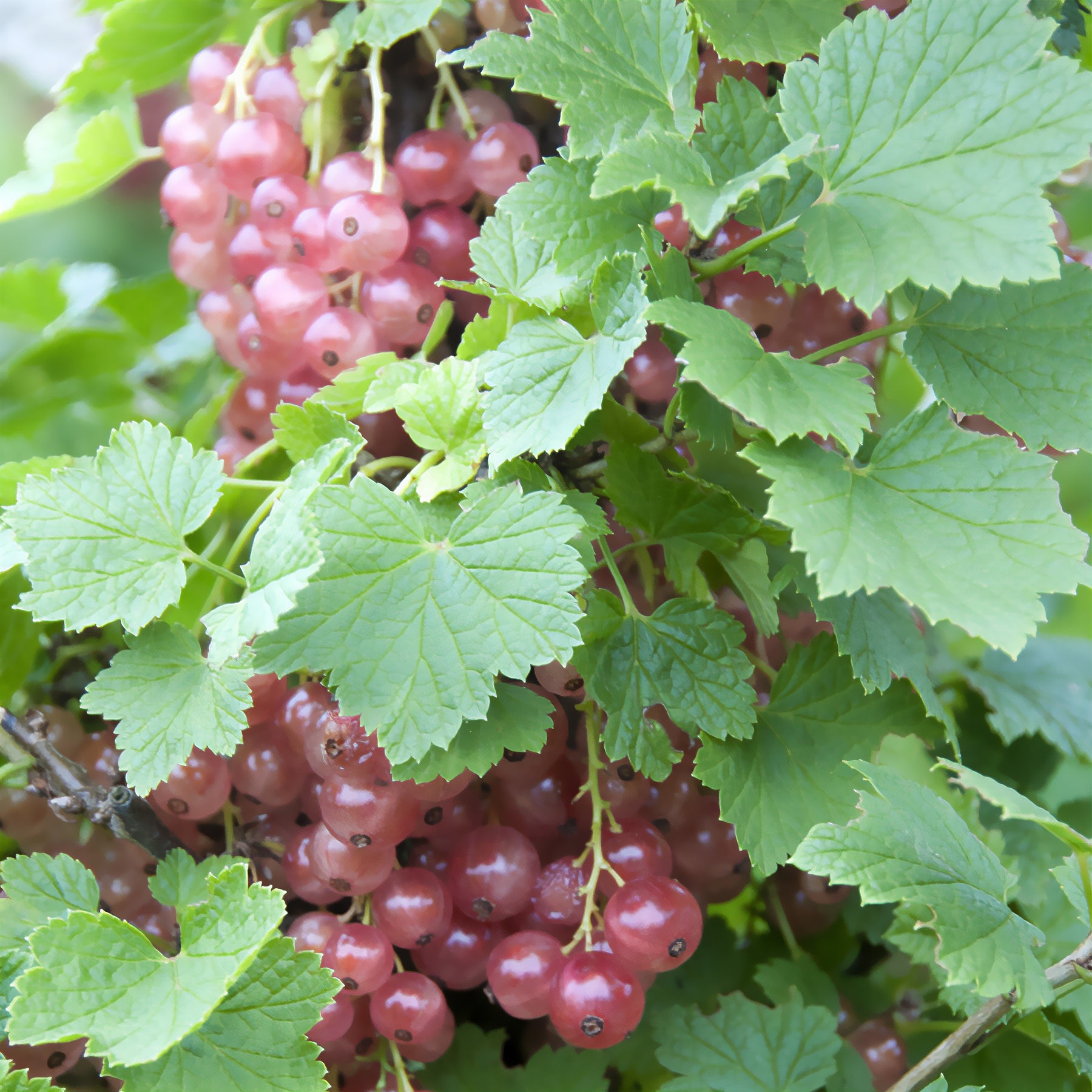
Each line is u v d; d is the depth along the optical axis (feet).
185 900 1.07
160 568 1.05
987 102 1.02
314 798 1.10
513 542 1.03
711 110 1.06
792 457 1.02
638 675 1.06
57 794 1.09
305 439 1.08
